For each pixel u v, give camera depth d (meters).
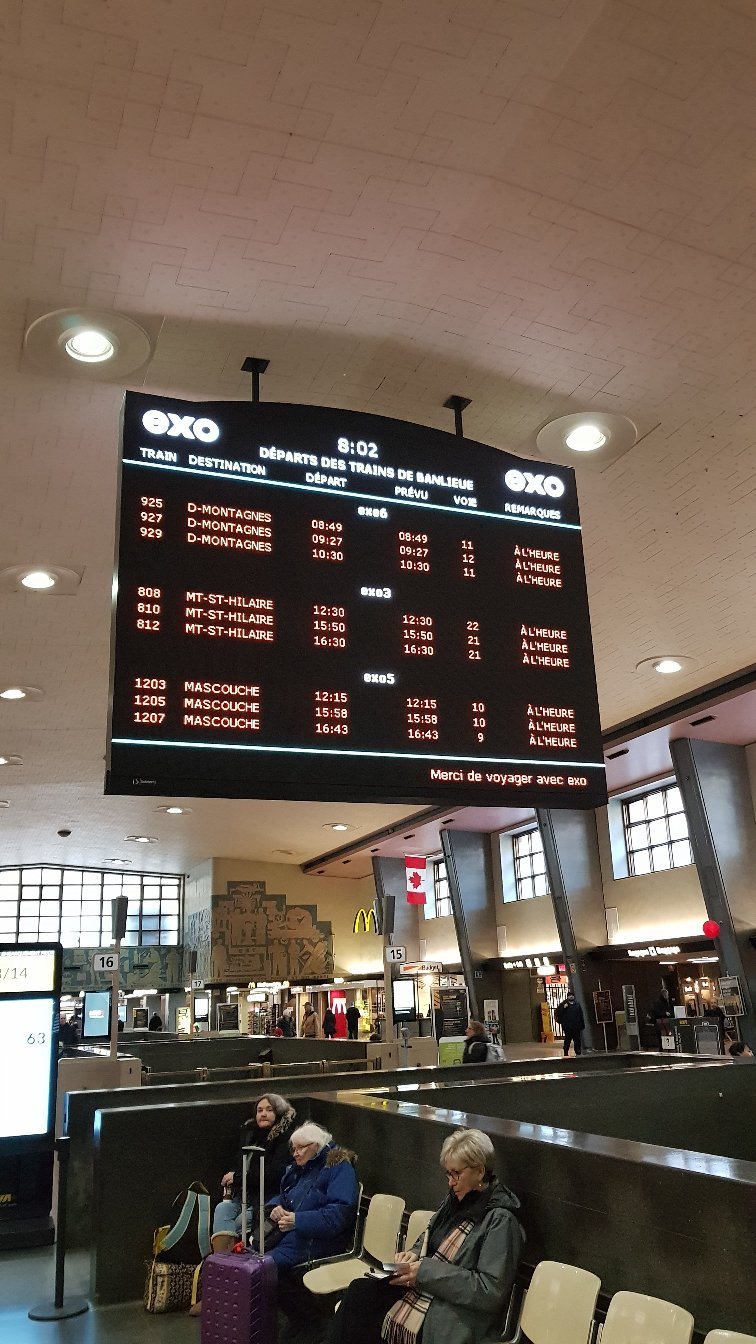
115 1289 5.95
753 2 3.88
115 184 4.65
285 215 4.91
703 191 4.88
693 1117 7.47
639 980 23.41
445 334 5.98
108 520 8.41
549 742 6.06
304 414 5.97
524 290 5.60
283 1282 5.06
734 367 6.39
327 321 5.79
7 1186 7.43
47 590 9.83
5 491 7.86
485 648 6.06
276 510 5.72
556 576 6.45
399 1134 5.43
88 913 37.78
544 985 28.48
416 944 32.47
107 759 4.98
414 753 5.67
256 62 4.02
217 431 5.71
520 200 4.89
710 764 18.19
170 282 5.37
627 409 6.85
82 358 6.00
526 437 7.18
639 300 5.72
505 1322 4.06
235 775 5.20
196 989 33.38
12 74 4.02
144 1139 6.26
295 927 34.50
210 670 5.31
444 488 6.26
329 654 5.61
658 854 22.22
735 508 8.44
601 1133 7.16
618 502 8.26
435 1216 4.34
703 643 12.48
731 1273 3.34
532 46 4.02
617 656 12.91
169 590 5.34
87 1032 20.34
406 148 4.52
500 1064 9.30
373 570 5.88
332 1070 12.04
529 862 27.53
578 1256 4.03
